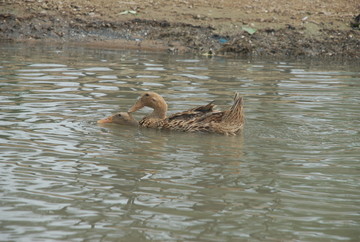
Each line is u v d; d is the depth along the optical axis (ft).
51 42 86.33
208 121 43.09
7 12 91.15
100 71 64.44
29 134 39.70
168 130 43.93
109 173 32.58
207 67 70.49
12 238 24.45
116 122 44.57
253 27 89.81
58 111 46.39
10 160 34.12
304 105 51.16
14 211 27.07
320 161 35.88
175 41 86.79
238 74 66.08
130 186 30.66
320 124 44.88
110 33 88.94
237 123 42.19
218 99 52.21
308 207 28.63
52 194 29.25
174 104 49.83
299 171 33.91
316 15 96.17
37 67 65.10
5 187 29.89
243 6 99.50
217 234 25.39
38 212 27.07
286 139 40.78
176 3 99.19
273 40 87.10
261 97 54.03
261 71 69.15
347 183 32.04
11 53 74.54
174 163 34.76
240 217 27.22
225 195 29.81
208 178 32.24
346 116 47.50
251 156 36.68
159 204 28.37
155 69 67.36
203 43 86.02
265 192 30.40
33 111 45.91
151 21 91.35
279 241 24.88
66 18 91.30
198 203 28.66
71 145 37.76
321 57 83.82
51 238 24.59
